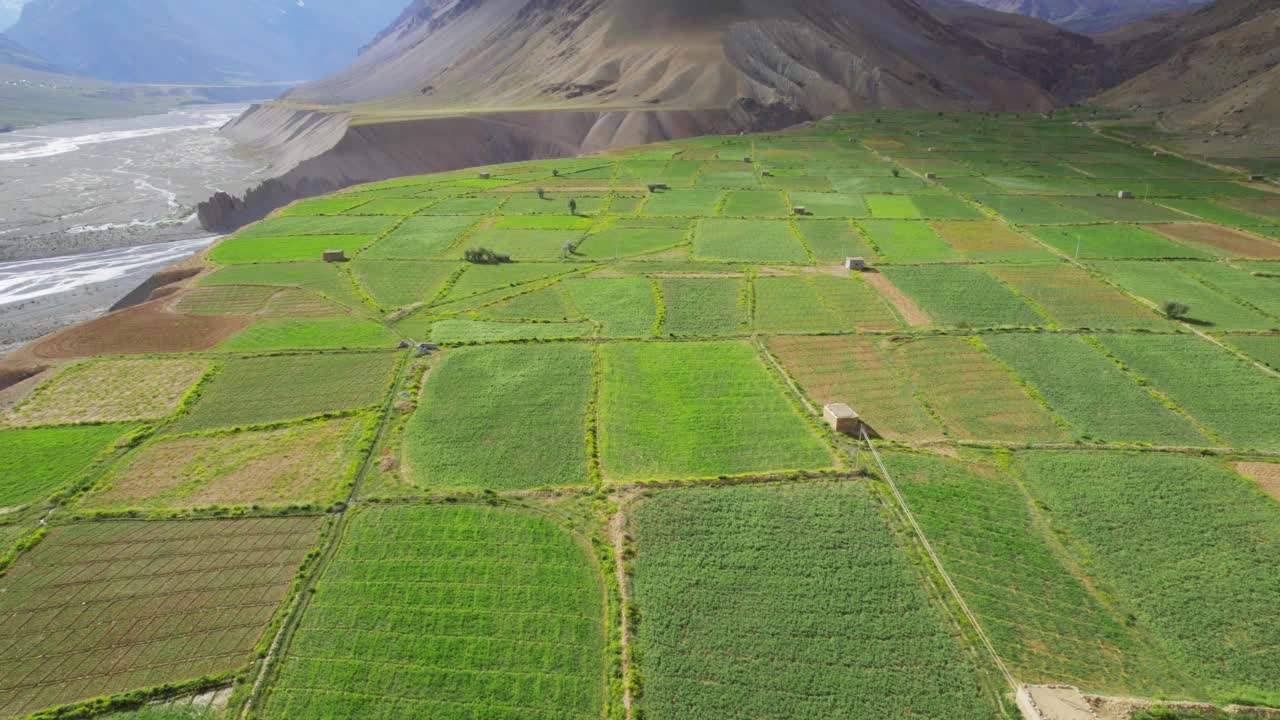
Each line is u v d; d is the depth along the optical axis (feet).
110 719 95.91
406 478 145.18
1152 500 136.46
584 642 107.86
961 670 103.04
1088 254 280.92
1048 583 118.11
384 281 261.85
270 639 107.45
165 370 192.75
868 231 318.45
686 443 156.97
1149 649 106.22
